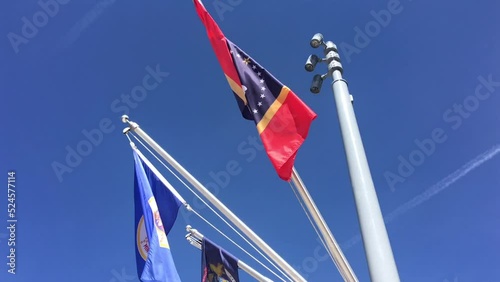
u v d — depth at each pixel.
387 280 4.98
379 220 5.40
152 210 9.89
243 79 7.55
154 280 8.80
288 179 6.82
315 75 7.26
